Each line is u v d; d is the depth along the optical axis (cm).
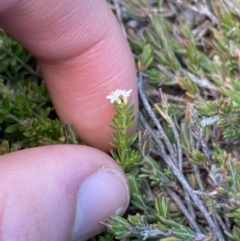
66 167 5
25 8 5
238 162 5
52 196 5
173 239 5
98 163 5
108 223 5
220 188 5
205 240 5
